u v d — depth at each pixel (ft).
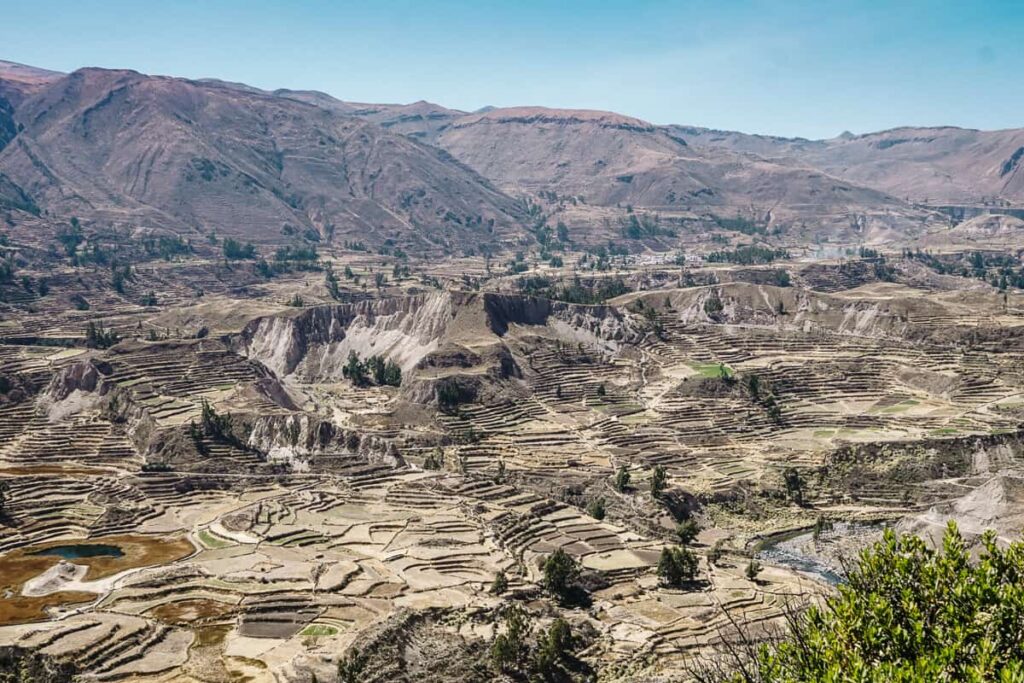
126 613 431.02
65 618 425.28
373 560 508.53
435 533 551.18
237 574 479.41
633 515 623.77
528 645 408.46
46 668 373.40
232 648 400.47
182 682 368.07
